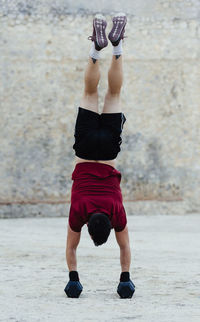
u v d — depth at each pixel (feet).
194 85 69.26
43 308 18.29
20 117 65.62
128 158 67.46
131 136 67.67
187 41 69.21
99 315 17.20
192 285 22.97
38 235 44.47
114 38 19.89
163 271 26.71
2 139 65.36
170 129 68.49
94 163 19.89
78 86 66.74
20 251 34.17
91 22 67.31
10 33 65.87
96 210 18.98
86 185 19.53
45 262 29.66
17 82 65.77
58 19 66.80
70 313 17.49
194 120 69.15
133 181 67.46
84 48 66.95
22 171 65.46
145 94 68.13
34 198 65.51
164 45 68.74
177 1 69.21
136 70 68.13
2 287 22.35
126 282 20.26
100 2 67.72
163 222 57.21
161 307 18.49
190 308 18.39
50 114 66.13
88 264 28.89
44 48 66.23
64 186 66.03
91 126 19.93
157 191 67.87
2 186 65.05
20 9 66.23
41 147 65.87
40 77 66.03
